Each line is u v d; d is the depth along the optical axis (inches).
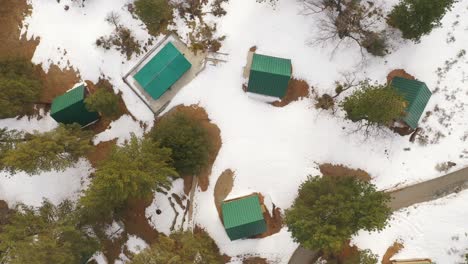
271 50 1587.1
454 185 1530.5
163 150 1421.0
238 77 1603.1
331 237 1258.6
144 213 1684.3
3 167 1524.4
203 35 1617.9
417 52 1550.2
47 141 1430.9
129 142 1672.0
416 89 1472.7
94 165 1708.9
